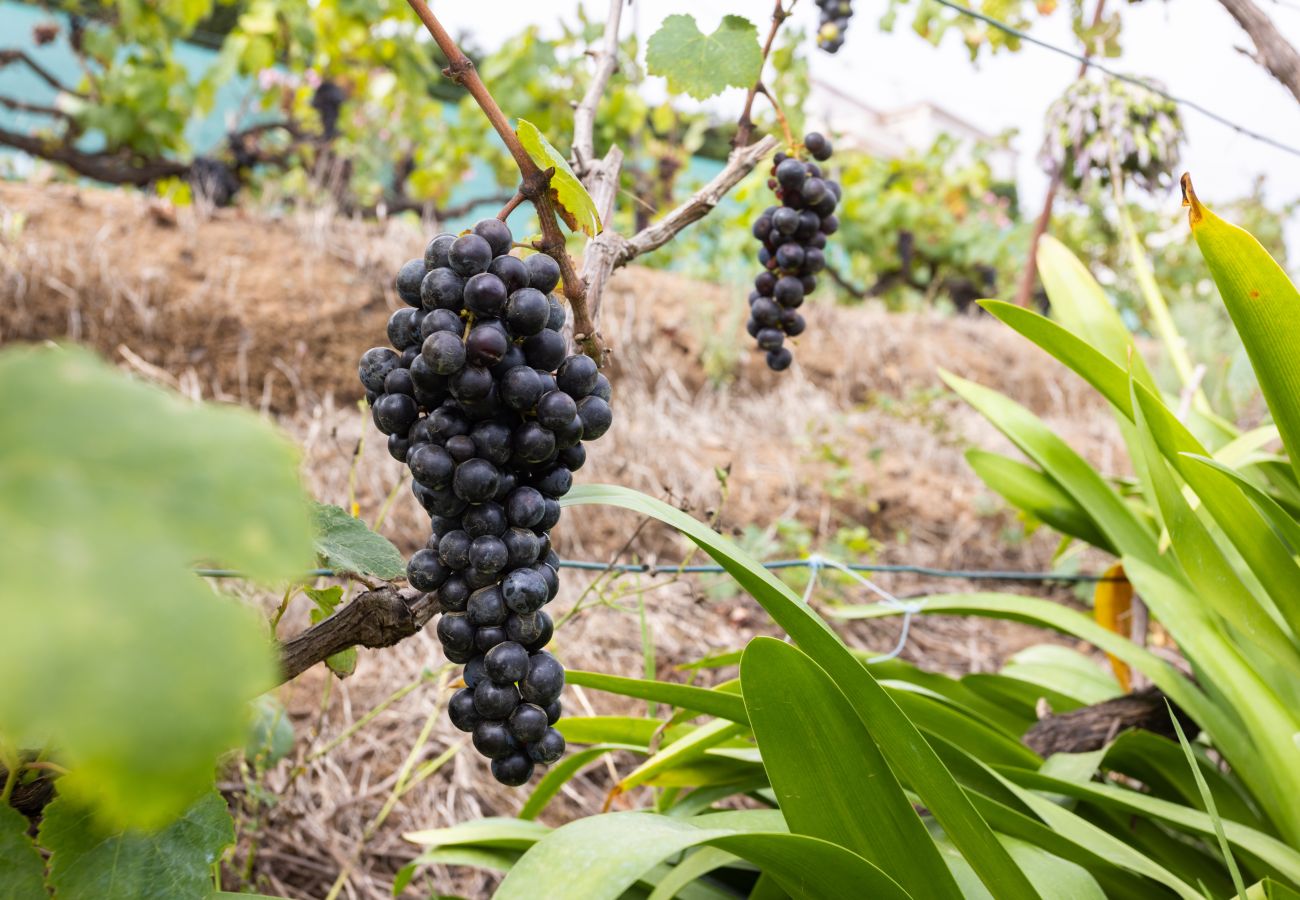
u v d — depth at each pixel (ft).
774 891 2.56
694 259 14.34
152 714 0.74
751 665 2.09
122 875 1.72
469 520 1.83
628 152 13.75
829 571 6.38
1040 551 8.12
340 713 4.58
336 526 1.96
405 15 11.79
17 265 7.57
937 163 19.53
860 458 8.93
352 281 8.67
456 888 3.88
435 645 5.11
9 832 1.66
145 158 11.84
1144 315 16.03
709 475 7.72
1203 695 3.27
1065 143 4.66
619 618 5.80
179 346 7.87
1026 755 3.07
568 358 1.90
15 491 0.81
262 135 13.29
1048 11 5.40
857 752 2.17
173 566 0.82
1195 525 2.95
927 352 11.85
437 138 14.34
